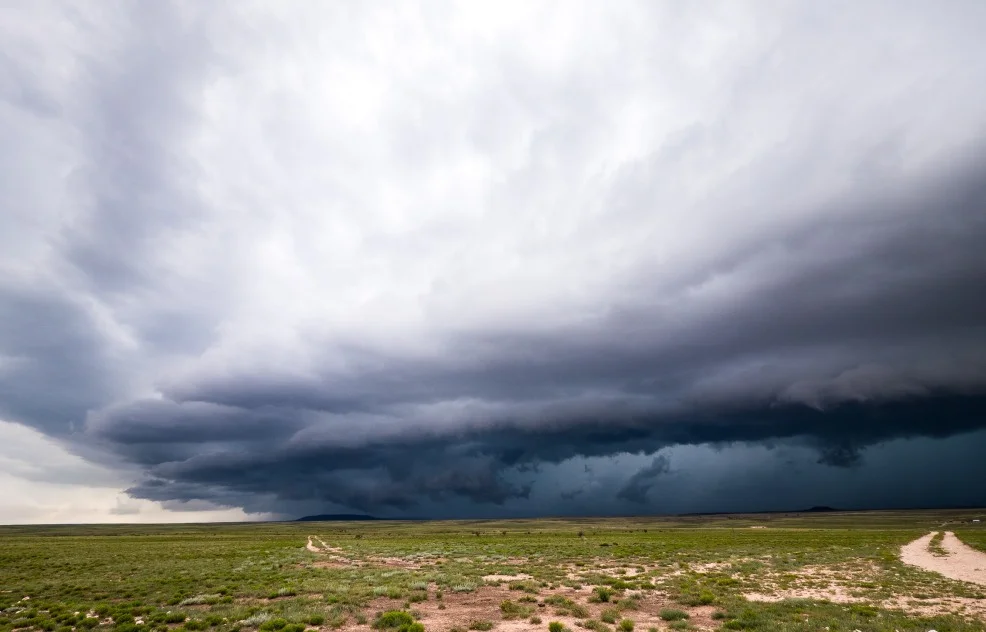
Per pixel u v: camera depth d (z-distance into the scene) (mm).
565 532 151375
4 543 102062
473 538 112125
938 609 26281
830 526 194000
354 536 144625
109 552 72188
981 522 197625
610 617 24516
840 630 21141
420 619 24875
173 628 24016
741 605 26953
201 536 152000
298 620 24000
